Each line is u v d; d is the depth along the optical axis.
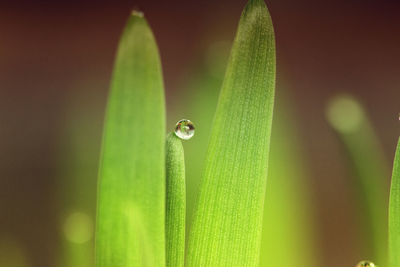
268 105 0.10
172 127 0.21
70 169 0.17
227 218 0.10
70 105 0.22
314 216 0.19
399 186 0.10
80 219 0.15
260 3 0.10
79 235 0.15
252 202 0.10
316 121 0.22
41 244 0.17
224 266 0.10
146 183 0.09
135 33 0.09
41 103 0.22
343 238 0.19
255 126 0.10
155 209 0.09
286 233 0.15
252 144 0.10
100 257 0.09
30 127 0.22
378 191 0.14
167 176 0.10
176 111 0.22
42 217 0.18
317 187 0.20
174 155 0.10
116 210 0.09
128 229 0.09
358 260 0.17
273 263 0.15
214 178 0.10
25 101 0.22
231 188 0.10
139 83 0.09
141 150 0.09
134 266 0.09
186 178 0.14
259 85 0.10
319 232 0.19
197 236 0.10
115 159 0.09
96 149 0.18
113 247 0.09
